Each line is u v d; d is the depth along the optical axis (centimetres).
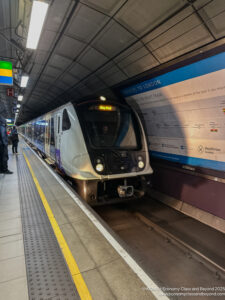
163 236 405
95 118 494
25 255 215
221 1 275
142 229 435
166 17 346
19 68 704
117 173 452
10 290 169
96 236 254
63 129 543
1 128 578
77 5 386
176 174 550
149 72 489
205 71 372
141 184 497
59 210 334
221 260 330
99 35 475
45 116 903
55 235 255
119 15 388
